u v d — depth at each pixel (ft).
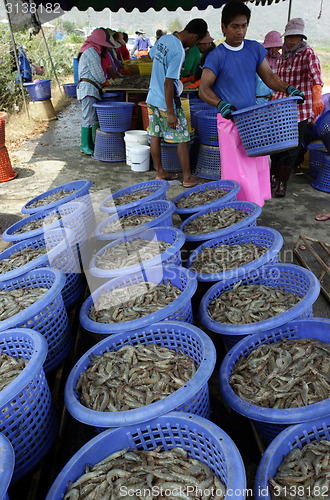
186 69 25.17
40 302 8.07
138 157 21.11
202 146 19.56
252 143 11.34
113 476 5.65
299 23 16.25
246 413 6.06
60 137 29.86
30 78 37.65
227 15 11.69
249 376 7.03
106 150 23.25
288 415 5.77
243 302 8.75
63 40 67.26
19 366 7.32
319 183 17.87
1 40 37.63
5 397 5.94
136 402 6.59
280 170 16.65
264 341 7.75
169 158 20.93
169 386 6.84
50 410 7.03
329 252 11.91
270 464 5.40
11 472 4.74
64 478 5.54
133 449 6.06
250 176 13.24
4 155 20.79
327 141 16.44
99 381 7.02
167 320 7.83
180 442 6.06
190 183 18.65
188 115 20.13
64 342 8.93
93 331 7.84
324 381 6.59
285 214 15.74
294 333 7.75
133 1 28.91
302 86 17.19
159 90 17.11
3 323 7.79
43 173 22.09
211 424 5.56
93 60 22.63
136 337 7.85
